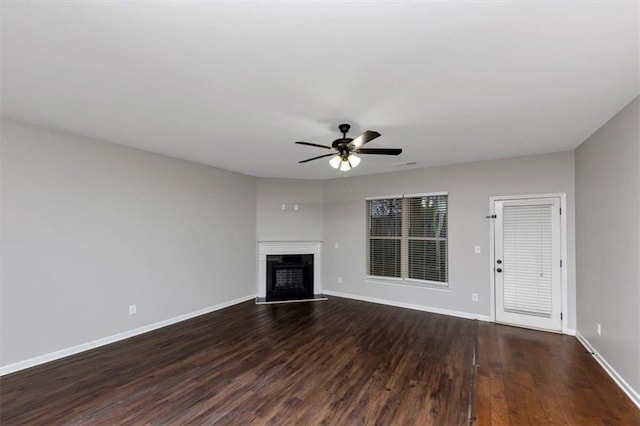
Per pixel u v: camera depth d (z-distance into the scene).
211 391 2.65
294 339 3.88
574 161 4.00
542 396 2.59
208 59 1.87
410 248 5.50
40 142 3.15
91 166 3.58
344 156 3.03
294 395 2.59
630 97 2.42
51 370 3.01
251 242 6.02
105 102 2.54
